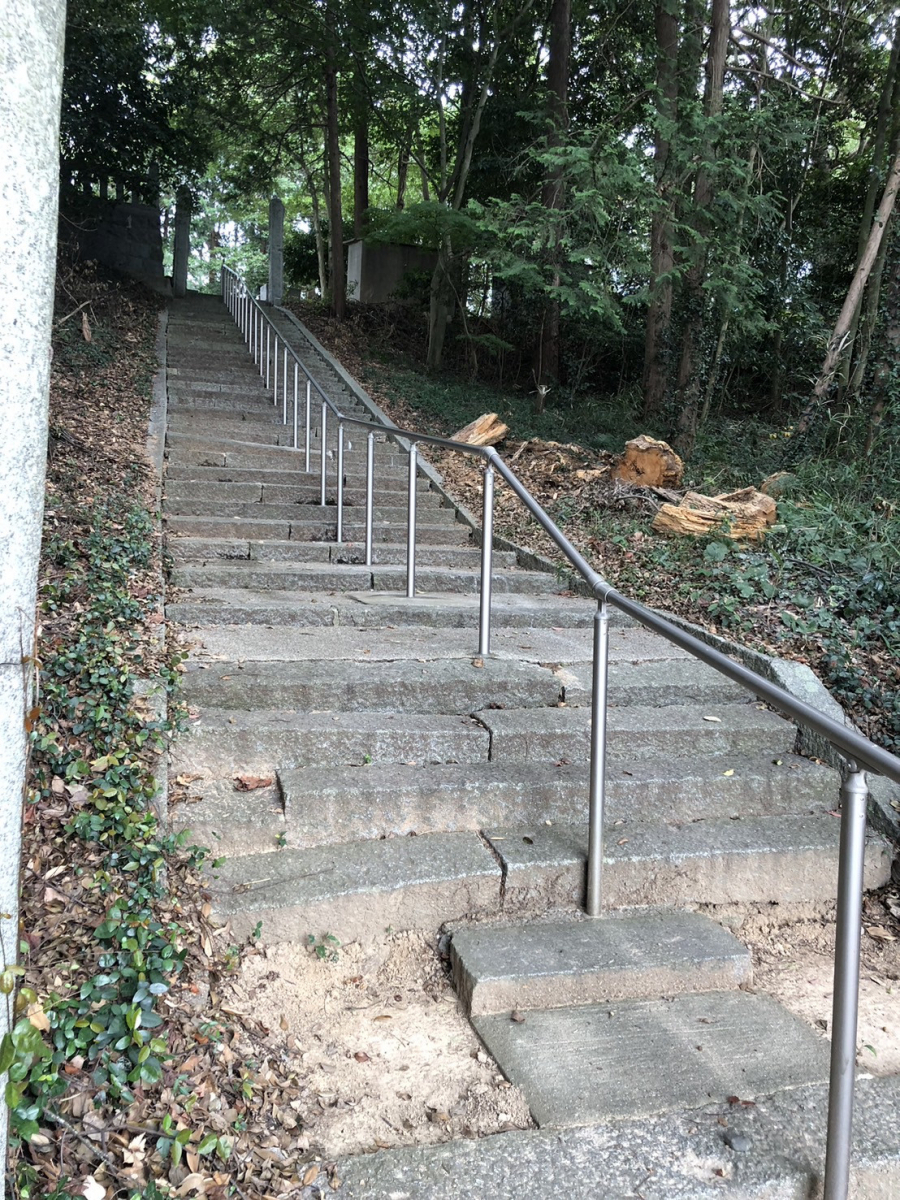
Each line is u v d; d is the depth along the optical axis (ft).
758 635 15.55
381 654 13.00
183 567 16.69
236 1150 6.03
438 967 8.57
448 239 45.85
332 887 8.49
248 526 20.44
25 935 7.02
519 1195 5.79
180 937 7.61
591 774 9.11
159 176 53.62
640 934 8.84
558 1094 6.77
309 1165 6.00
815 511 22.49
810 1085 7.01
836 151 54.49
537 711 11.94
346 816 9.50
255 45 49.49
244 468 24.66
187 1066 6.48
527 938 8.63
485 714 11.63
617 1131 6.39
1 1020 3.97
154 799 8.87
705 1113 6.63
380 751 10.55
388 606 15.33
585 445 37.09
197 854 8.64
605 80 51.75
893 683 13.98
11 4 3.60
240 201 86.12
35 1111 5.51
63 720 9.43
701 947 8.64
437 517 23.98
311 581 17.17
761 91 44.45
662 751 11.62
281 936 8.24
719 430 40.96
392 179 82.33
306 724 10.46
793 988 8.79
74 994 6.57
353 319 56.29
